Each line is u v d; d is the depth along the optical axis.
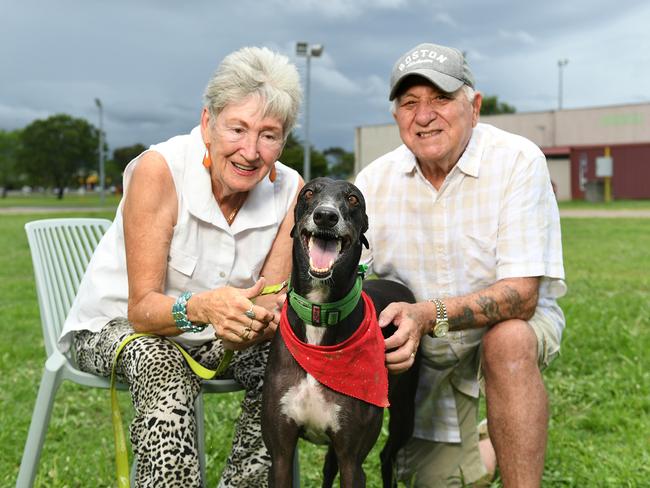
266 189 2.59
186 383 2.23
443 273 2.81
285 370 2.19
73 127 63.69
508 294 2.52
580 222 15.39
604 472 2.90
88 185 81.00
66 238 3.08
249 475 2.41
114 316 2.59
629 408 3.64
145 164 2.40
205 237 2.48
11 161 75.62
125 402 4.04
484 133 2.79
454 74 2.58
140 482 2.15
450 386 2.91
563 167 32.16
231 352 2.33
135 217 2.37
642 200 29.69
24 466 2.53
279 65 2.39
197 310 2.21
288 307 2.23
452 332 2.74
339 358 2.11
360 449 2.22
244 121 2.31
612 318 5.34
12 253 10.88
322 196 2.13
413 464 3.04
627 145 30.73
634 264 8.50
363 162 35.84
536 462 2.40
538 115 32.97
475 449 2.96
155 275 2.37
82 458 3.20
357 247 2.16
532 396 2.41
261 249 2.57
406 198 2.84
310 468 3.19
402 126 2.71
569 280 7.38
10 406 3.84
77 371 2.56
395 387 2.71
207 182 2.45
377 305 2.50
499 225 2.68
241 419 2.47
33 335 5.43
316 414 2.18
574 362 4.42
